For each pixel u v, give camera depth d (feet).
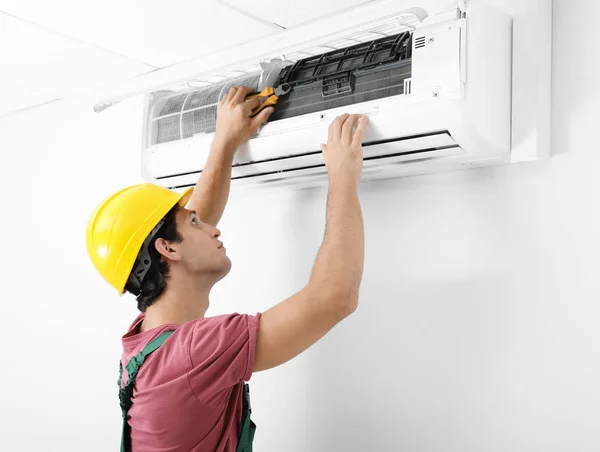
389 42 5.28
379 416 6.04
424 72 4.85
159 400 4.57
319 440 6.43
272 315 4.40
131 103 8.57
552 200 5.17
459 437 5.52
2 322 10.02
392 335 6.03
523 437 5.17
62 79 8.59
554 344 5.07
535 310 5.19
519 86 5.14
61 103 9.52
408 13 5.02
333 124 5.09
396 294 6.04
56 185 9.46
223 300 7.36
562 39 5.18
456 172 5.76
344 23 6.43
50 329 9.29
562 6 5.19
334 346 6.42
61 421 8.97
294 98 5.76
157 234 5.15
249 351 4.35
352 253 4.52
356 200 4.80
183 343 4.54
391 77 5.14
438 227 5.83
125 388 4.82
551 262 5.14
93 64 8.02
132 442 4.99
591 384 4.86
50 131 9.64
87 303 8.83
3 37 7.25
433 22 4.97
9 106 9.88
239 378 4.44
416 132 4.96
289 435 6.65
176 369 4.50
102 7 6.45
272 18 6.63
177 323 5.13
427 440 5.71
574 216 5.04
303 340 4.35
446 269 5.74
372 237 6.27
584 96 5.04
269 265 7.01
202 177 5.88
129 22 6.78
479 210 5.58
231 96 6.00
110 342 8.47
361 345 6.23
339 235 4.57
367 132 5.16
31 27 6.97
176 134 6.59
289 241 6.88
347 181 4.82
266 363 4.42
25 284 9.74
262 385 6.92
